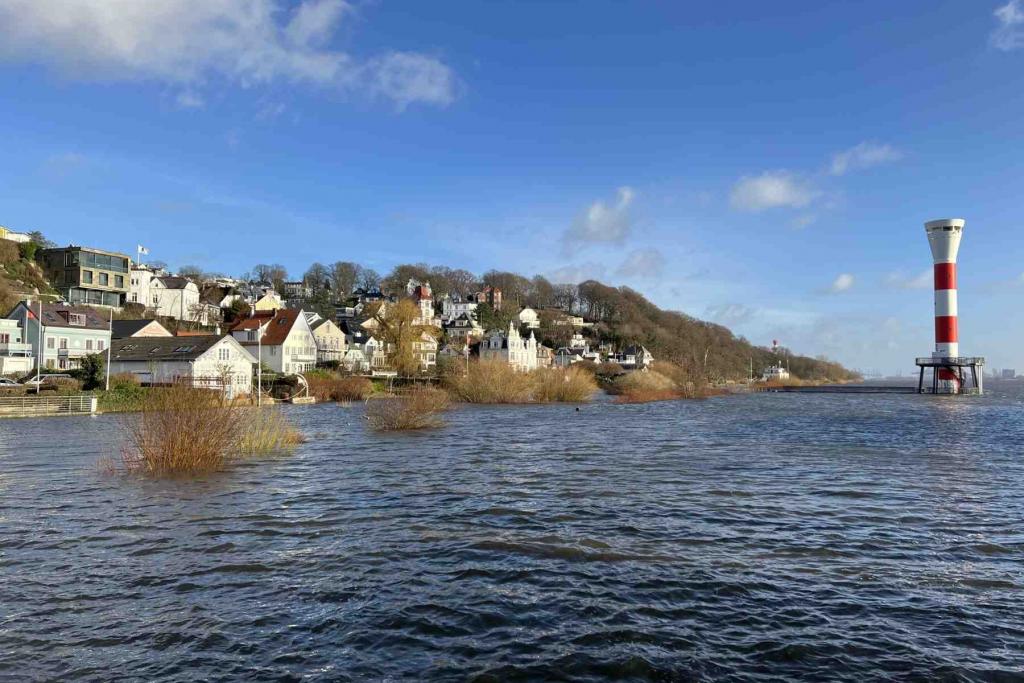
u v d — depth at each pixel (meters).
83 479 20.22
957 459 27.11
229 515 15.48
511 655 8.08
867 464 25.39
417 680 7.40
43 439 32.06
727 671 7.68
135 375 62.03
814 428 43.38
